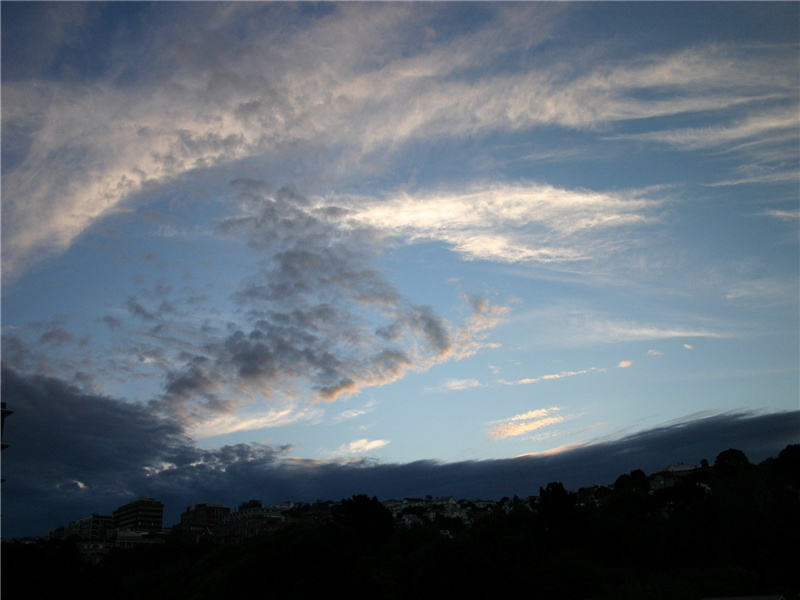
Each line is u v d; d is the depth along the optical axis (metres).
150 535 149.50
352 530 90.19
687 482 100.31
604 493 163.62
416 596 52.94
